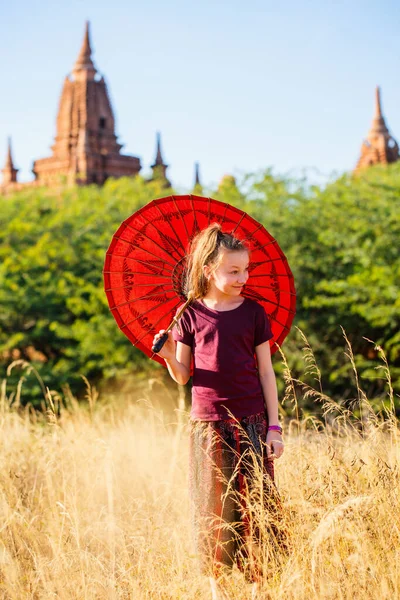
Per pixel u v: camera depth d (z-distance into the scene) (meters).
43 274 20.03
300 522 3.46
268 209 18.28
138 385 17.05
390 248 16.78
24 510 4.48
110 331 17.53
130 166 45.94
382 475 3.57
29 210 23.08
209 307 3.56
